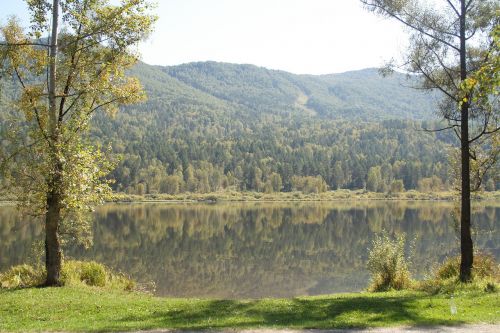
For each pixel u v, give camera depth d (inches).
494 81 326.0
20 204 669.9
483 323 428.5
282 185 6033.5
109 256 1592.0
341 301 568.7
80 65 676.7
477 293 584.4
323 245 1921.8
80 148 641.0
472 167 780.6
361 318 462.6
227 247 1873.8
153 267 1419.8
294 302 574.6
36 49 676.7
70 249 1705.2
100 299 600.1
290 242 2014.0
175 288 1136.8
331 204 4601.4
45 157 619.5
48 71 664.4
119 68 704.4
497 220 2411.4
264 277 1294.3
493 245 1599.4
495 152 741.3
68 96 663.8
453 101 681.6
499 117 641.0
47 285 688.4
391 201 4904.0
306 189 5689.0
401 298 577.3
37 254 809.5
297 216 3292.3
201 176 5634.8
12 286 696.4
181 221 2928.2
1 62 651.5
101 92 674.2
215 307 546.0
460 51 658.8
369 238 2087.8
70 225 706.8
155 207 4200.3
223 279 1262.3
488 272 733.9
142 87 724.0
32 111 672.4
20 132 650.2
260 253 1729.8
